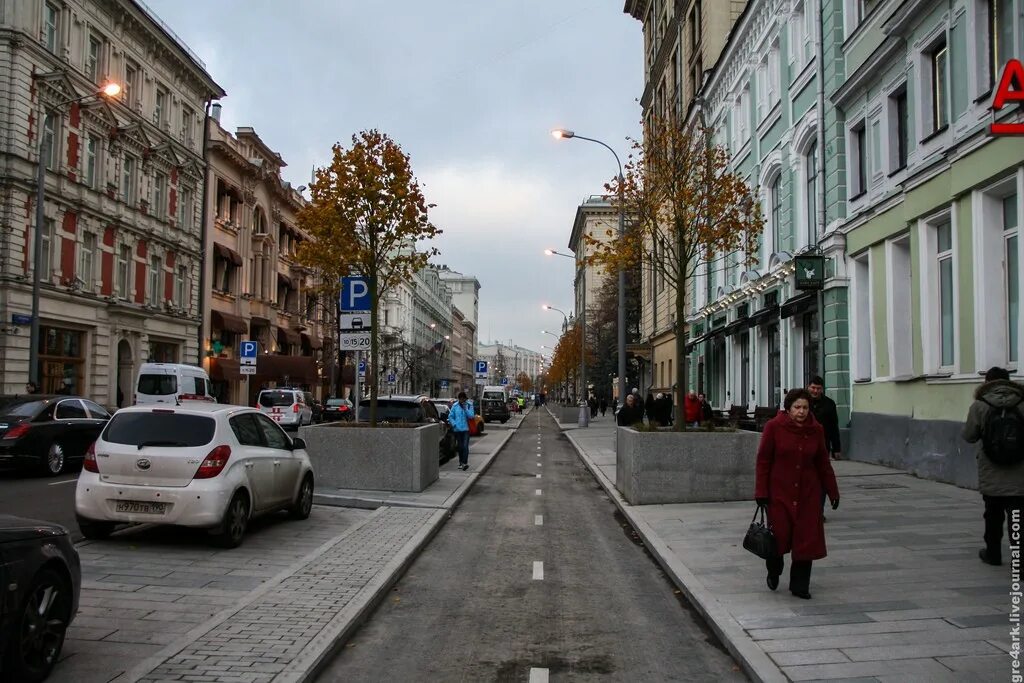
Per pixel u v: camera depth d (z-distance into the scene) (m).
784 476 7.01
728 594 7.24
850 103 18.91
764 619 6.41
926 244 14.97
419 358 80.00
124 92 34.91
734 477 13.32
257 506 9.98
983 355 12.88
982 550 8.14
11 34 27.33
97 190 32.66
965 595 6.92
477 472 18.44
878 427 17.19
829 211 19.81
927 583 7.36
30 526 4.98
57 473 16.39
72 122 31.05
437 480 16.33
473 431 33.94
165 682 4.95
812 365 21.69
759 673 5.19
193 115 42.16
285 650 5.59
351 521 11.52
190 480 8.98
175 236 40.06
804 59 21.84
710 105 33.09
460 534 11.06
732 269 30.73
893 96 16.83
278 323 54.56
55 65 29.61
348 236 15.26
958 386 13.77
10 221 27.34
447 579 8.37
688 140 15.19
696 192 14.88
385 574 8.00
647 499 13.16
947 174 14.03
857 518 10.74
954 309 13.95
